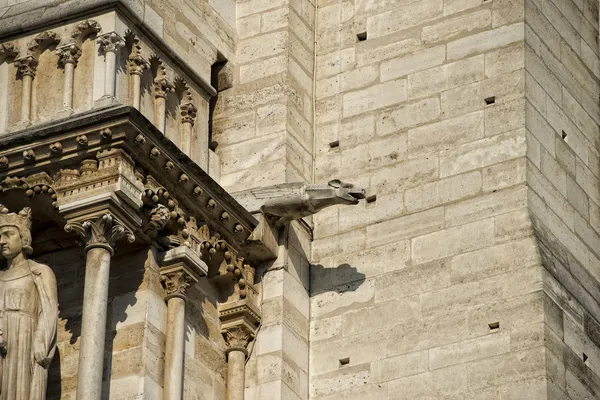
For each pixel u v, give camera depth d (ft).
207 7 116.16
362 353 110.11
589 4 121.60
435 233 111.14
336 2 120.26
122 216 104.27
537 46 114.83
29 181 106.01
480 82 113.80
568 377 106.22
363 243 112.98
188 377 106.52
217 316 110.11
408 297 110.22
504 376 105.60
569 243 111.65
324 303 112.47
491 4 115.34
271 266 111.65
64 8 108.78
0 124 108.27
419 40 116.57
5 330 103.14
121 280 106.22
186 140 111.45
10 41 109.70
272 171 113.91
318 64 119.03
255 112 115.85
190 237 107.76
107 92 106.52
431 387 107.34
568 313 108.06
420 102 114.93
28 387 102.22
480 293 108.37
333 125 116.88
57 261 108.37
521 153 110.93
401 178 113.50
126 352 104.22
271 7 118.52
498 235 109.40
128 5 108.37
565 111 115.44
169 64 111.04
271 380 108.99
